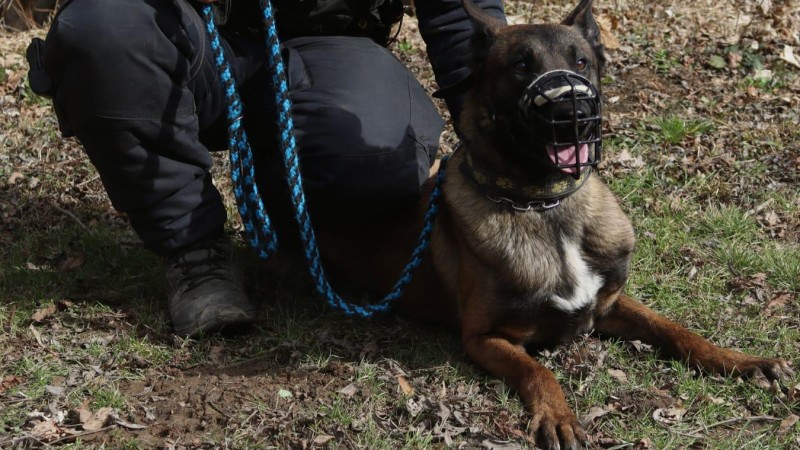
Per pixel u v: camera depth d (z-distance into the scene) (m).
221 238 3.62
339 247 3.94
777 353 3.38
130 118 3.15
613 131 5.33
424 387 3.17
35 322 3.53
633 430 2.91
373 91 3.55
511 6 7.36
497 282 3.26
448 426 2.91
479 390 3.17
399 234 3.73
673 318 3.66
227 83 3.19
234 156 3.24
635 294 3.83
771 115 5.55
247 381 3.20
